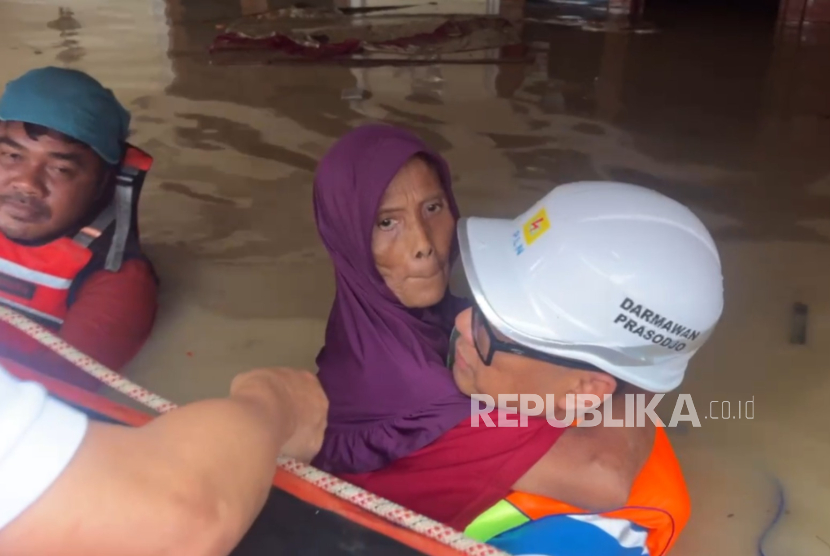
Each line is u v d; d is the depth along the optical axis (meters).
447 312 1.79
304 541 1.29
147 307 2.27
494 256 1.46
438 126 4.08
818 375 2.23
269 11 6.79
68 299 2.12
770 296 2.59
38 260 2.06
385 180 1.61
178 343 2.34
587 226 1.37
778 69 5.27
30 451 0.81
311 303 2.55
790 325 2.44
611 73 5.12
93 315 2.10
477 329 1.48
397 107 4.36
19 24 6.20
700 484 1.88
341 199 1.66
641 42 5.98
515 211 3.13
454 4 7.16
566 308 1.37
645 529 1.54
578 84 4.86
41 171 1.99
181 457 0.95
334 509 1.34
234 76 4.88
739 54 5.66
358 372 1.66
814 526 1.77
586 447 1.51
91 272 2.13
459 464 1.54
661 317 1.35
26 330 1.62
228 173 3.46
